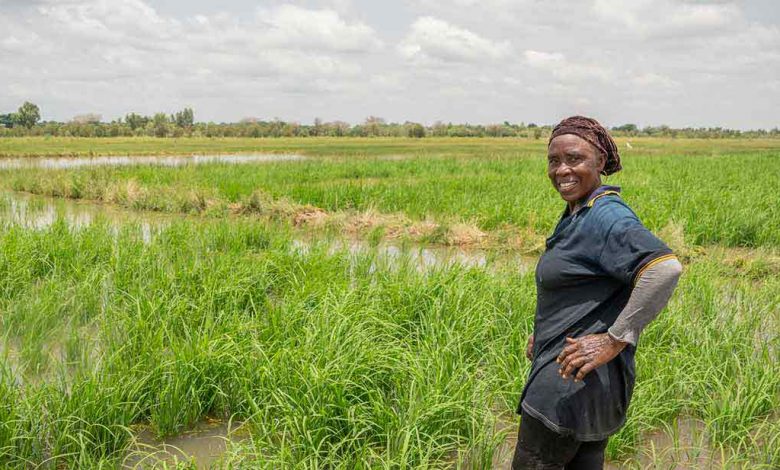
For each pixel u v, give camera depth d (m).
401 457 3.96
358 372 5.00
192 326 6.38
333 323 5.84
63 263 8.94
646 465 4.47
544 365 2.94
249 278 7.68
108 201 18.55
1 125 129.75
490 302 6.85
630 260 2.56
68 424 4.33
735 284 8.74
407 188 17.97
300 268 8.10
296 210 15.28
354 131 122.44
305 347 5.21
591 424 2.84
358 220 13.93
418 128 111.12
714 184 19.00
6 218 14.62
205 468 4.35
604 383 2.81
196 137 106.81
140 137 99.00
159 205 17.00
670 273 2.46
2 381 4.63
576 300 2.88
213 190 17.64
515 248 11.79
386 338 5.96
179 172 23.48
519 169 26.47
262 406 4.87
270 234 11.48
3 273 8.10
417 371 4.79
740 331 6.30
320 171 25.39
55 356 5.96
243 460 4.12
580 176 2.89
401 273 7.88
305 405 4.63
